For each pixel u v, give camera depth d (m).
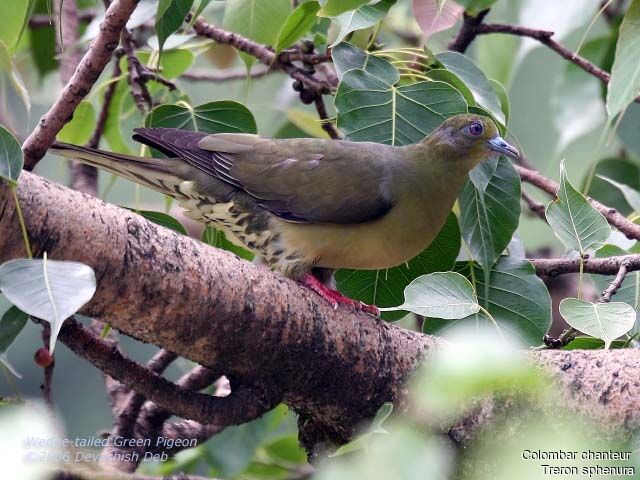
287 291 7.89
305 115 12.20
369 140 9.22
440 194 10.16
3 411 5.91
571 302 7.97
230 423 8.18
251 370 7.99
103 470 6.22
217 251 7.77
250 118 10.27
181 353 7.88
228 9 10.67
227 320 7.67
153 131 9.89
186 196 10.13
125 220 7.37
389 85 9.37
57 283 6.07
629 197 9.89
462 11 9.84
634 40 7.82
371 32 10.73
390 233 9.91
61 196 7.16
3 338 7.24
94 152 9.71
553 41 11.19
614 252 9.84
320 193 9.86
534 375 4.69
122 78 11.44
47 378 8.43
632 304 9.69
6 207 6.88
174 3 8.70
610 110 7.88
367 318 8.20
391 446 4.80
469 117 10.29
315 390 8.10
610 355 7.74
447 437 7.77
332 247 9.91
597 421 7.48
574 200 8.50
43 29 13.54
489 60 13.24
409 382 8.13
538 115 17.94
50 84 15.07
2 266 6.12
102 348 7.96
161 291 7.43
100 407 17.89
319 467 8.52
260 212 10.03
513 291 9.40
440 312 7.70
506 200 9.45
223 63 14.13
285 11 10.60
